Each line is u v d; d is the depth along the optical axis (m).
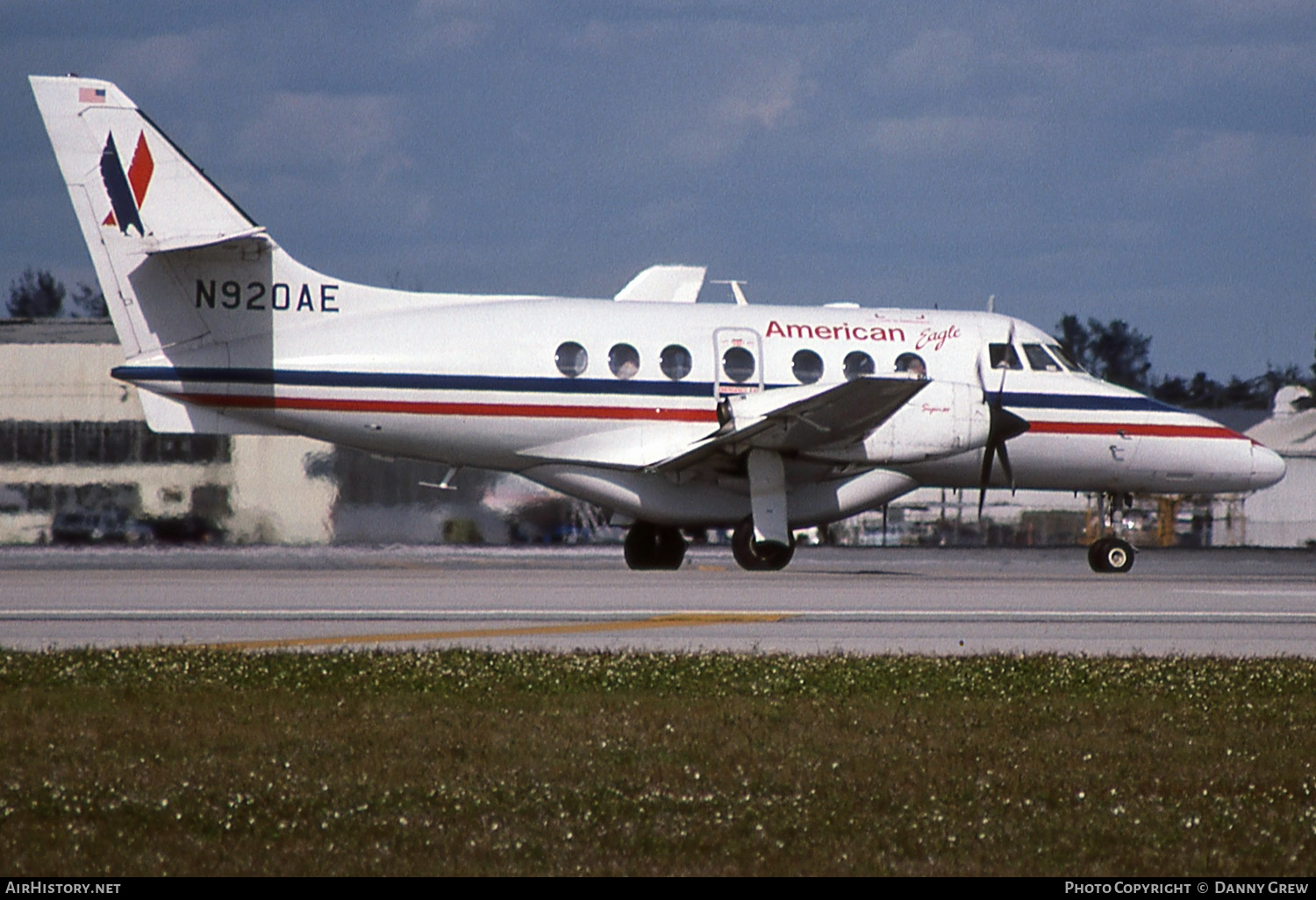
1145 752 29.86
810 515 74.88
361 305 70.31
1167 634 48.22
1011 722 32.69
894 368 75.38
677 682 36.53
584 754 28.67
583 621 49.16
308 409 68.62
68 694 33.66
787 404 66.94
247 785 25.78
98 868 21.14
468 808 24.66
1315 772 28.30
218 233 67.88
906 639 46.12
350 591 57.94
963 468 77.50
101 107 67.12
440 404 69.75
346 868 21.33
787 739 30.38
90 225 67.00
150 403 68.31
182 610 50.66
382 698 34.06
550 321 71.69
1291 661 41.50
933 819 24.39
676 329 73.06
